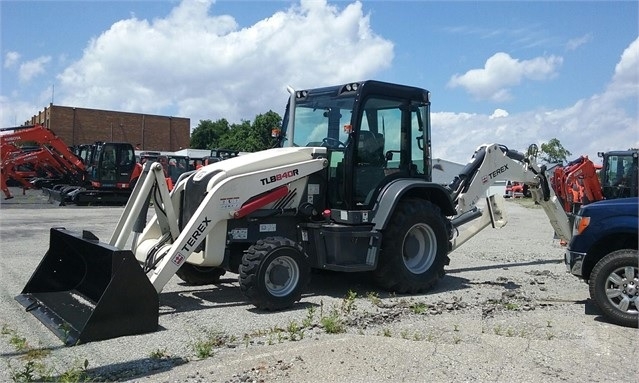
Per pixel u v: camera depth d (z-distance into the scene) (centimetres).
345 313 682
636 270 627
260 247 689
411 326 630
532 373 479
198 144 8306
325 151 796
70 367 494
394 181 812
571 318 668
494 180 974
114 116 5966
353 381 455
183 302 742
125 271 586
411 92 848
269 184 742
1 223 1736
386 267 786
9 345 557
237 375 469
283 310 696
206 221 694
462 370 482
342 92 806
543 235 1591
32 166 3300
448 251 855
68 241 686
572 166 1477
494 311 707
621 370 491
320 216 795
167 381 462
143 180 736
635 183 1689
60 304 652
